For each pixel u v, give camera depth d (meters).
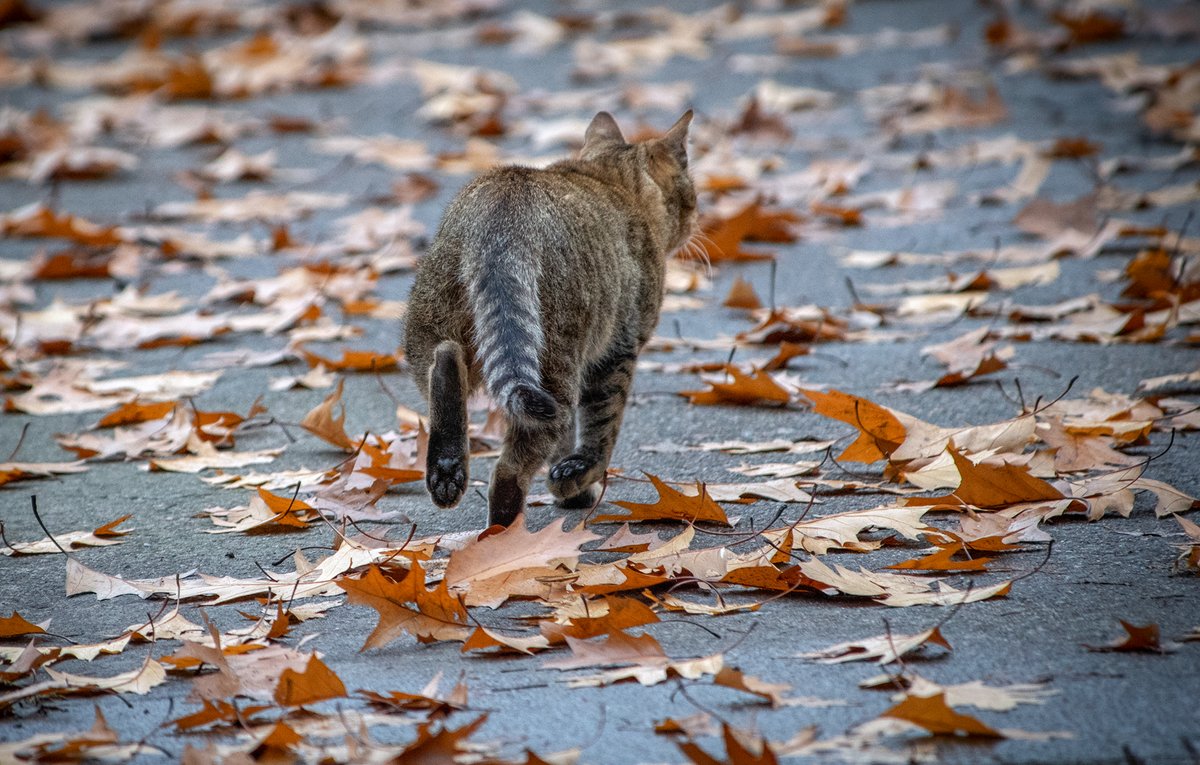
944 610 7.14
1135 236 14.85
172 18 27.03
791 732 5.85
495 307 8.04
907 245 15.32
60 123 21.22
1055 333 12.13
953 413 10.41
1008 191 16.61
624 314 9.31
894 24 24.78
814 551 7.96
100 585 8.01
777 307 13.50
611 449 9.34
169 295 14.30
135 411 11.17
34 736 6.11
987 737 5.73
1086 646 6.62
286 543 8.71
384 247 15.73
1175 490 8.35
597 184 9.59
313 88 23.34
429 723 5.88
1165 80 19.70
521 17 26.00
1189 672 6.29
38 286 15.12
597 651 6.55
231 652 6.96
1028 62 21.61
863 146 18.88
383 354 12.66
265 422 11.16
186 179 18.64
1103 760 5.54
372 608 7.65
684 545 7.84
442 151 19.53
